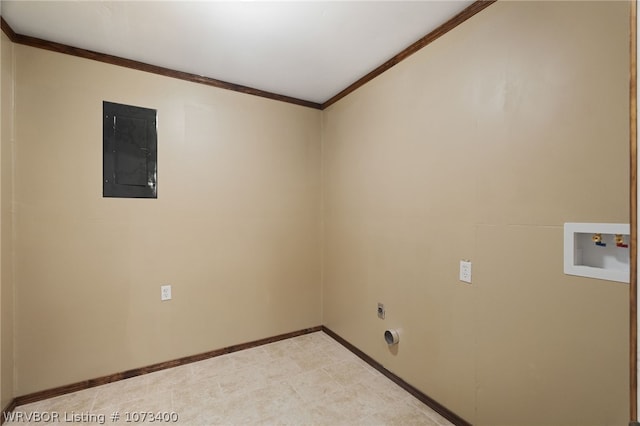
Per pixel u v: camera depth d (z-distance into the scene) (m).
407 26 1.83
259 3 1.62
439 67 1.83
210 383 2.14
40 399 1.93
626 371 1.11
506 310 1.49
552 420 1.32
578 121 1.22
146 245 2.28
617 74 1.12
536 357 1.37
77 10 1.67
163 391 2.04
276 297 2.87
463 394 1.69
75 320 2.04
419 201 1.97
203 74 2.46
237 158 2.66
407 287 2.07
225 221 2.60
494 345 1.54
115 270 2.17
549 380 1.33
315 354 2.60
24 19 1.74
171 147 2.37
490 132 1.55
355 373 2.29
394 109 2.18
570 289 1.26
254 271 2.74
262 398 1.97
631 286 0.81
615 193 1.12
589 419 1.20
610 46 1.13
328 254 3.02
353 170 2.64
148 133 2.28
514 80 1.44
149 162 2.29
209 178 2.53
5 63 1.78
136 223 2.24
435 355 1.86
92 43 2.00
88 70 2.08
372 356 2.40
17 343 1.88
